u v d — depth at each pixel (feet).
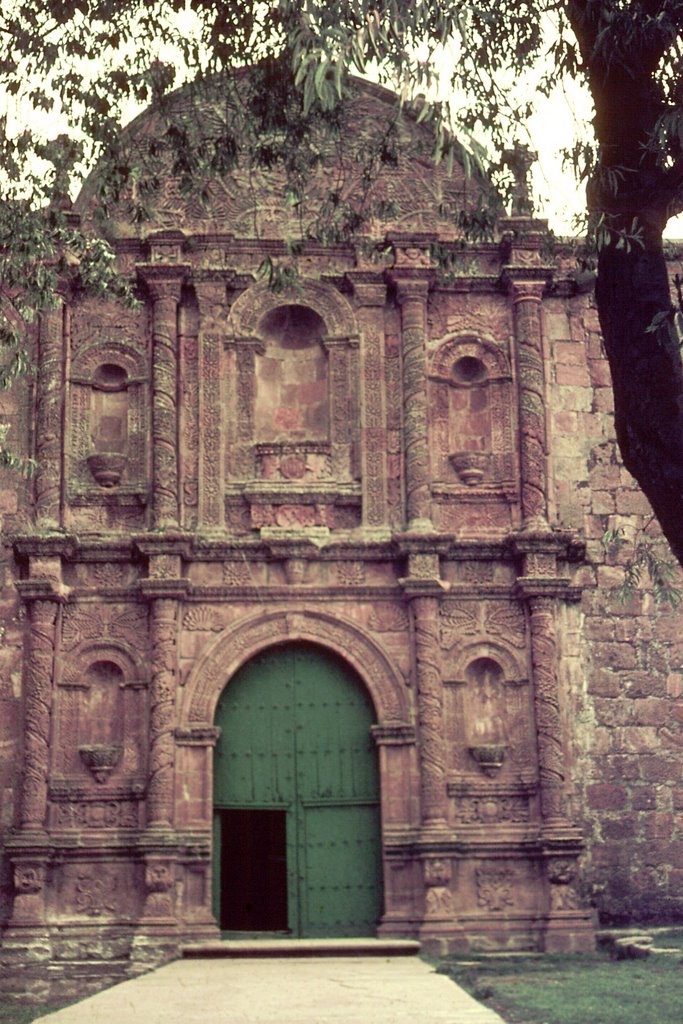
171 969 68.80
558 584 81.05
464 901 77.20
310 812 79.71
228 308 84.94
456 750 79.66
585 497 84.28
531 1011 50.75
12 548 80.69
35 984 72.79
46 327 83.20
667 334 39.47
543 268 85.46
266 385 86.12
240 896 106.01
